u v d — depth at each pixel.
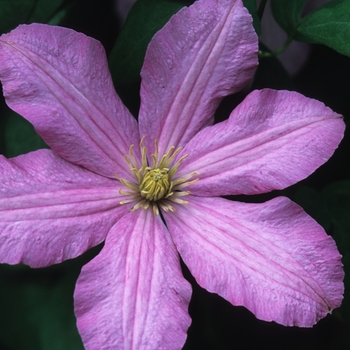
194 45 0.61
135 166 0.62
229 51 0.61
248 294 0.59
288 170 0.61
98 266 0.59
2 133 0.63
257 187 0.61
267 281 0.59
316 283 0.59
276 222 0.60
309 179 0.67
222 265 0.60
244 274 0.60
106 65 0.61
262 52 0.65
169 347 0.58
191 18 0.61
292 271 0.59
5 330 0.62
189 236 0.61
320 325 0.67
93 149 0.61
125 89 0.62
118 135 0.61
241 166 0.61
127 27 0.62
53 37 0.60
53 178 0.60
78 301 0.58
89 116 0.60
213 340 0.65
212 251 0.60
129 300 0.58
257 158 0.61
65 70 0.60
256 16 0.63
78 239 0.59
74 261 0.62
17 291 0.62
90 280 0.58
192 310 0.65
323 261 0.59
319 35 0.63
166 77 0.61
